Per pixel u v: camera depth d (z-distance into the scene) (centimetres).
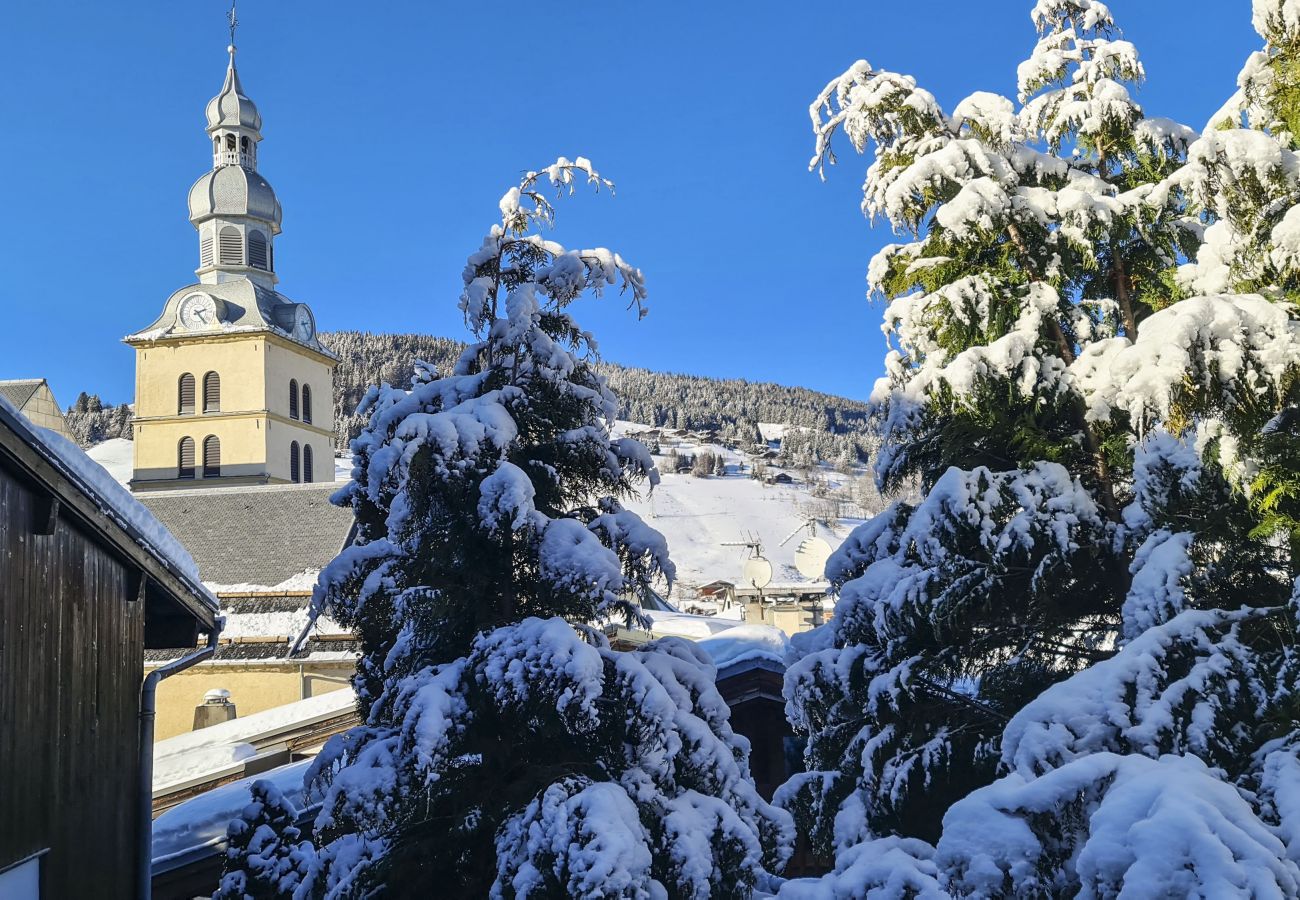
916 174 1222
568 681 890
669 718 937
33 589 906
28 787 888
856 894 738
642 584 1084
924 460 1336
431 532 1021
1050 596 1167
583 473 1110
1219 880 591
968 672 1226
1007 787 724
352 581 1081
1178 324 887
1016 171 1288
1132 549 1148
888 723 1180
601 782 902
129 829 1076
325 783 1166
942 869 714
